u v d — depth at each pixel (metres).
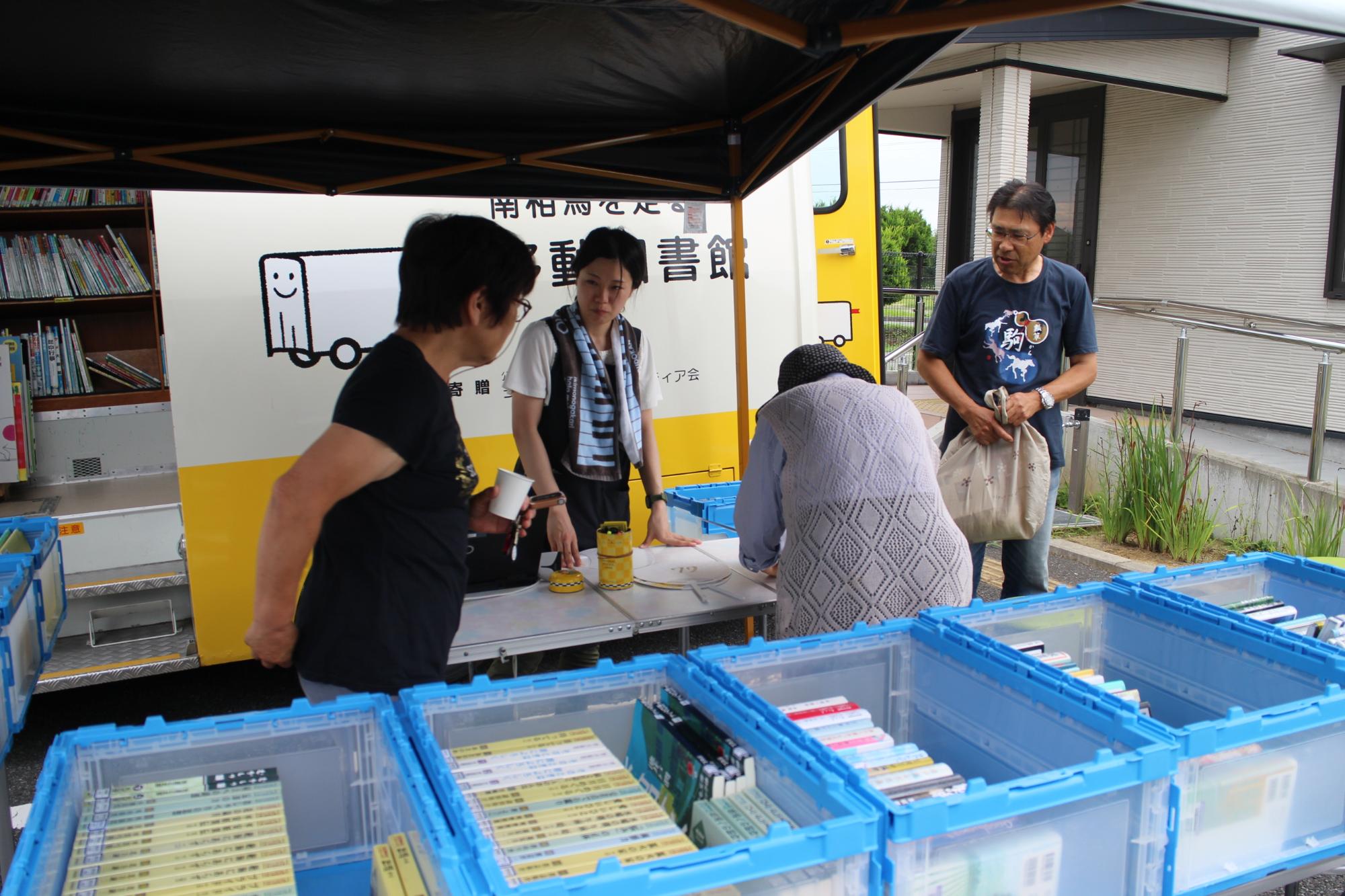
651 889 1.19
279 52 2.59
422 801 1.39
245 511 3.99
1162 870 1.57
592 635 2.72
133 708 4.35
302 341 4.02
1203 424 8.78
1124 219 9.34
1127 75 8.05
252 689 4.55
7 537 2.69
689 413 4.71
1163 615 2.30
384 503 2.03
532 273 2.10
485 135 3.44
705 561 3.37
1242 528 6.68
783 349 4.91
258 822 1.55
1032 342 3.84
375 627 2.04
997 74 8.03
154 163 3.05
